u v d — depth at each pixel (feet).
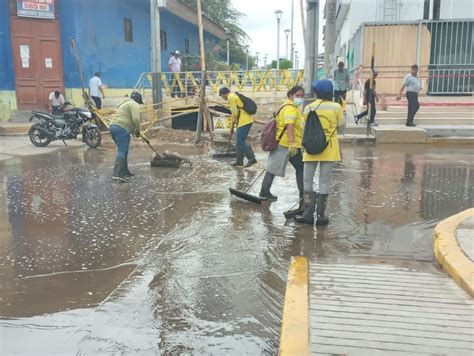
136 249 16.88
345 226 19.21
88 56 58.85
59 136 41.68
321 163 18.90
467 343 10.03
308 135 18.31
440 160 34.14
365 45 56.75
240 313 12.26
